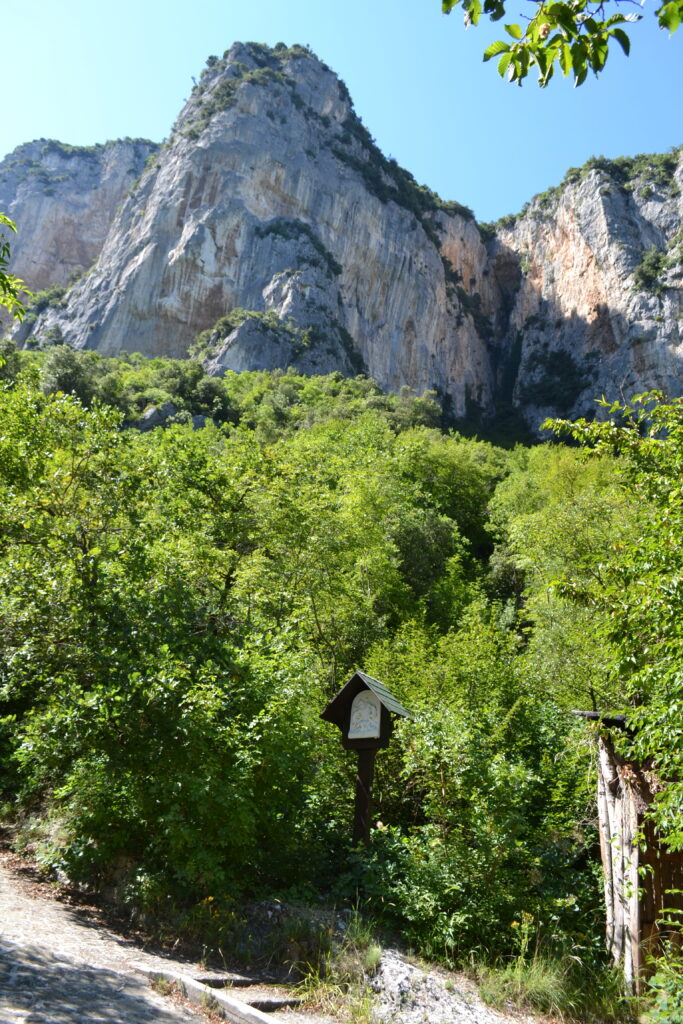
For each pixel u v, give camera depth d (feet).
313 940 22.18
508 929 25.52
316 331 375.25
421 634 48.67
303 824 28.84
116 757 24.81
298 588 50.88
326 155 462.60
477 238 543.80
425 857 26.68
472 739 29.12
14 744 34.91
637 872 24.99
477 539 135.23
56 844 26.55
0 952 16.81
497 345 516.73
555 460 131.64
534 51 12.92
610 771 29.30
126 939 21.15
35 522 32.12
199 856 23.07
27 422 43.62
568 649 44.52
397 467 119.65
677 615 20.80
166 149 460.96
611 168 471.62
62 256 553.23
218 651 29.53
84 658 26.89
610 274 424.05
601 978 24.56
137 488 37.65
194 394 250.78
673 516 24.03
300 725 27.37
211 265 399.65
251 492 50.47
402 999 19.93
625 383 385.50
